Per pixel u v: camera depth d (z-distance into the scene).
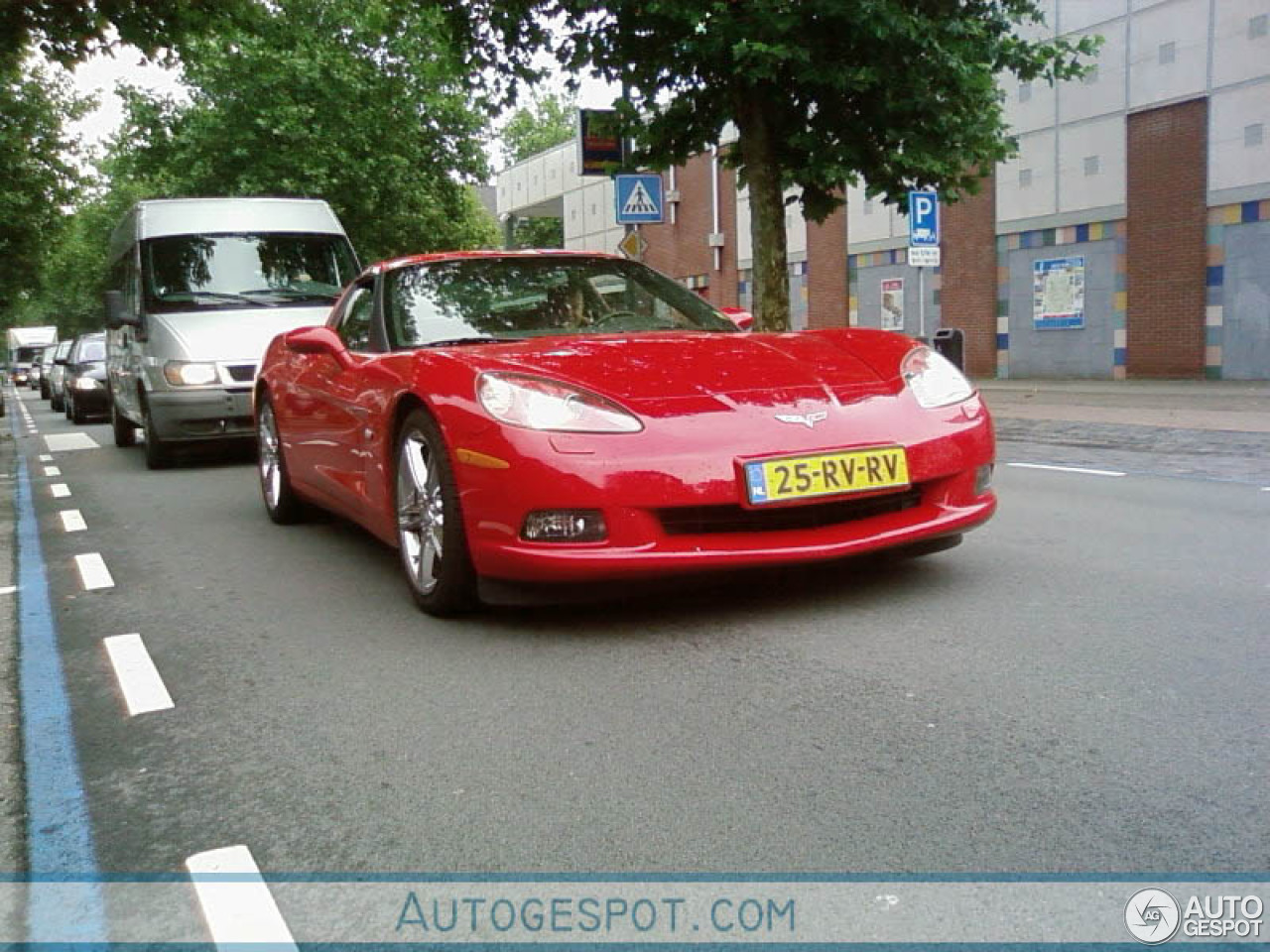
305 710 3.25
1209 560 4.68
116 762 2.94
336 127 27.14
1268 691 3.03
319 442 5.60
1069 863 2.14
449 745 2.91
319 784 2.70
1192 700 2.98
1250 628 3.64
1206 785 2.45
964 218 21.66
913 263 11.95
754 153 12.68
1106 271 19.09
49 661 3.94
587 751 2.81
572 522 3.69
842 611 4.00
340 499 5.41
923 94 12.00
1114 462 8.40
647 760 2.73
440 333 4.77
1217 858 2.14
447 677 3.47
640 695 3.21
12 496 8.96
